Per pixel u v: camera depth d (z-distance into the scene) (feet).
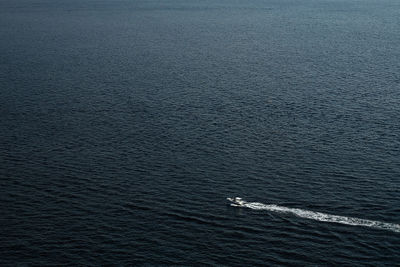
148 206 339.36
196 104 548.31
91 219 325.01
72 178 378.53
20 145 437.58
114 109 532.32
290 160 407.64
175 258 287.69
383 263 282.15
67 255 290.76
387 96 578.25
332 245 297.53
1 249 295.48
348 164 399.44
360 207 336.70
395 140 446.19
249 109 531.50
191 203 343.05
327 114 515.09
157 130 471.21
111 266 281.54
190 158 411.54
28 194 356.18
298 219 323.78
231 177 379.55
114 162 404.57
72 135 459.73
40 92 598.75
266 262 284.41
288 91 601.62
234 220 322.96
